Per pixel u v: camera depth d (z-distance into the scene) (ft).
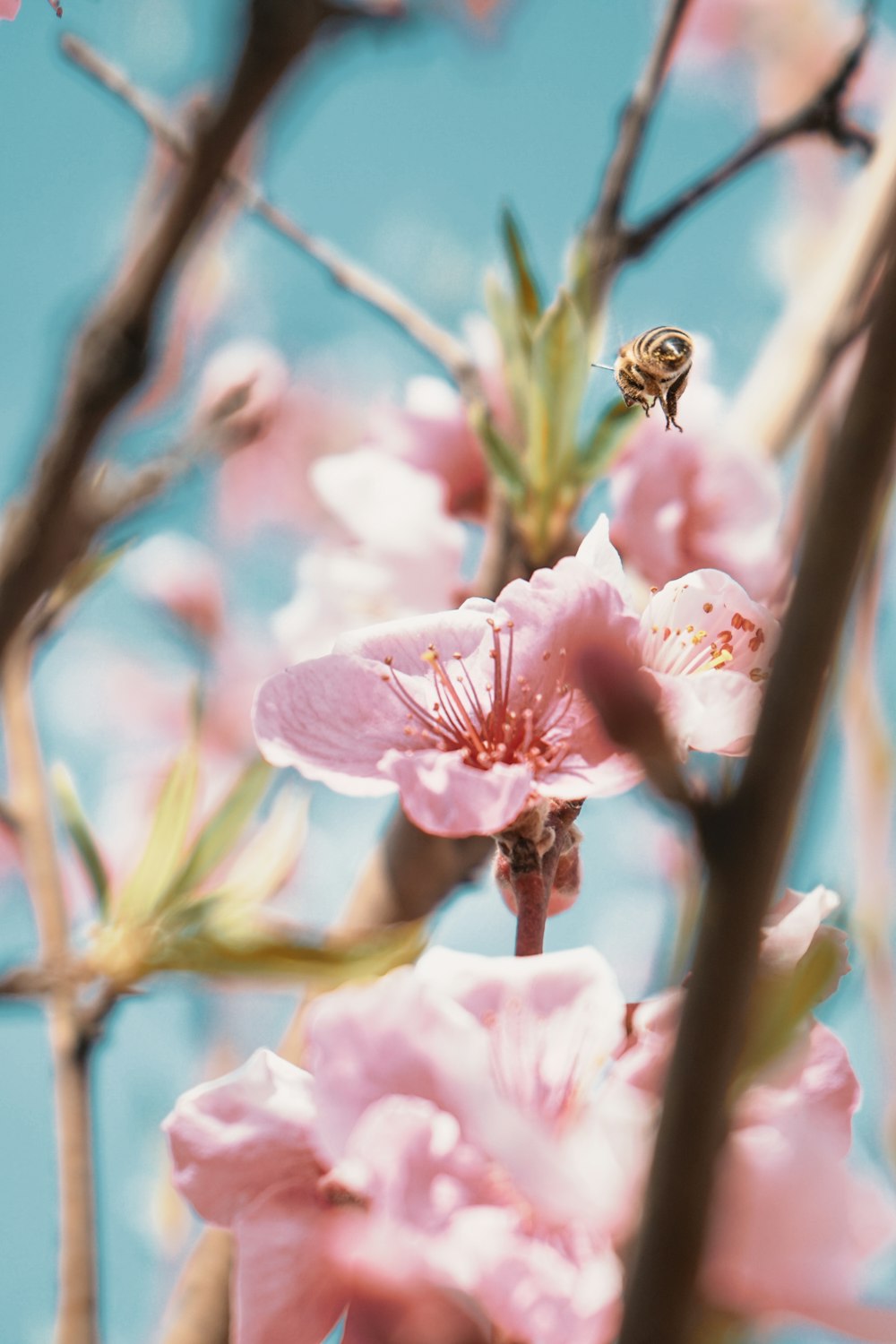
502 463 1.41
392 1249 0.99
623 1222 0.96
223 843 1.26
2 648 1.09
